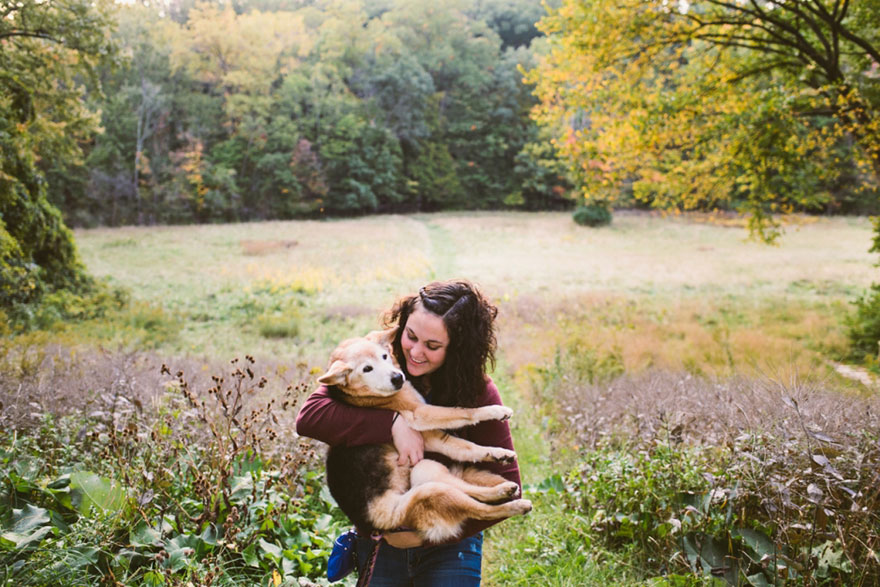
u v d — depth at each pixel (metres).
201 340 16.44
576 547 4.26
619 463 4.53
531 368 10.89
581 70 14.23
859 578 3.15
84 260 31.52
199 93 65.44
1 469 3.37
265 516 3.70
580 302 20.23
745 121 13.14
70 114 18.22
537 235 44.88
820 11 11.70
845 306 19.77
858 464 3.49
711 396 5.51
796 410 3.56
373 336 2.53
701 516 3.76
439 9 83.56
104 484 3.34
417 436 2.29
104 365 7.27
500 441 2.41
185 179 57.00
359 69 74.38
